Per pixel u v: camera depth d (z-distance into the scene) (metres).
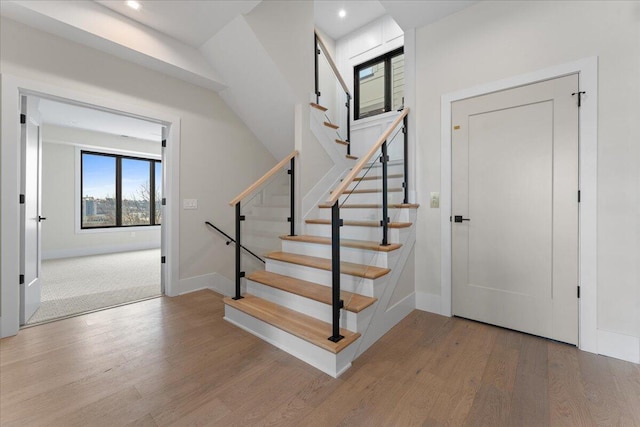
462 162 2.52
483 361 1.85
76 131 5.82
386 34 4.46
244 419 1.36
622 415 1.37
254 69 3.11
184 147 3.31
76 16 2.35
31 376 1.68
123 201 6.86
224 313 2.67
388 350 2.00
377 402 1.48
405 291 2.61
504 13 2.29
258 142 4.09
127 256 6.00
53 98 2.46
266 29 2.87
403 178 2.79
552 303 2.12
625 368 1.76
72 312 2.68
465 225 2.52
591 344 1.95
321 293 2.18
